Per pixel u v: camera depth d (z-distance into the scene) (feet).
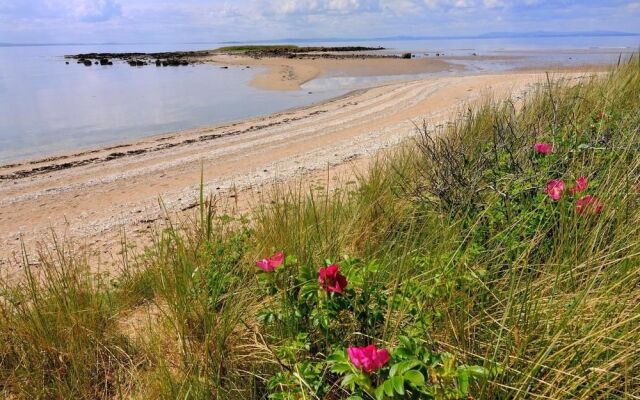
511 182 11.20
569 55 152.56
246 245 10.74
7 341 8.92
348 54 187.83
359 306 7.27
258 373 7.66
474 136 17.98
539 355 6.15
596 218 9.23
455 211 10.95
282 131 42.24
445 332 7.06
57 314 9.29
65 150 39.55
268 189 23.63
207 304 8.69
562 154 12.32
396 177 15.20
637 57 34.06
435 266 8.31
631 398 5.78
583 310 6.86
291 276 8.25
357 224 11.80
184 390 7.25
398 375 4.99
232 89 81.05
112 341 9.18
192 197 24.11
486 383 5.68
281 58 164.45
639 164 10.62
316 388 6.18
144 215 21.94
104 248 18.07
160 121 52.90
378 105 53.62
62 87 90.89
